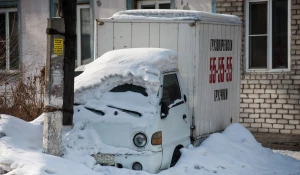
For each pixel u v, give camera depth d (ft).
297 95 55.06
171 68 37.63
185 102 38.29
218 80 42.78
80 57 66.90
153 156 33.14
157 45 40.29
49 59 33.50
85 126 34.73
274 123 56.24
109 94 35.96
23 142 34.96
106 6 64.39
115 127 34.01
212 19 42.01
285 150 50.42
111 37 41.75
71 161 32.63
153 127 33.32
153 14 41.60
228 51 44.65
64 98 34.37
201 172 35.22
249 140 42.91
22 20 70.28
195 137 38.96
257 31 57.62
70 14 33.96
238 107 47.11
